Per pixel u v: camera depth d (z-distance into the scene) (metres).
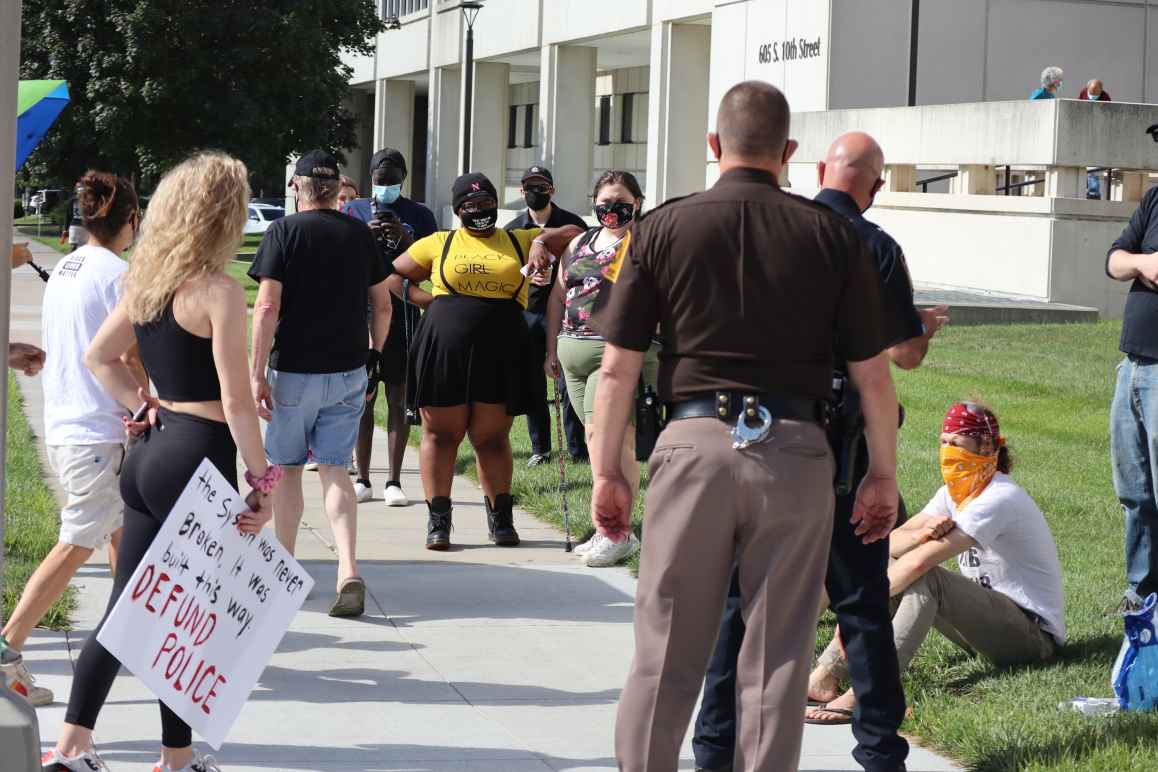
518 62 55.94
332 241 7.73
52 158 44.59
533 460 12.73
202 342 5.25
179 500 5.15
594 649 7.48
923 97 33.59
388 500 11.23
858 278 4.63
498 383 9.47
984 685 6.57
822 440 4.64
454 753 5.90
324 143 44.97
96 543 6.37
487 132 56.88
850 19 33.03
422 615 8.05
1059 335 20.23
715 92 38.12
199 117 42.28
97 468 6.28
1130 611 6.61
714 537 4.59
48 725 6.02
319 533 10.12
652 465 4.70
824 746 6.02
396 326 11.09
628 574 9.11
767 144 4.68
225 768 5.65
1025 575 6.79
